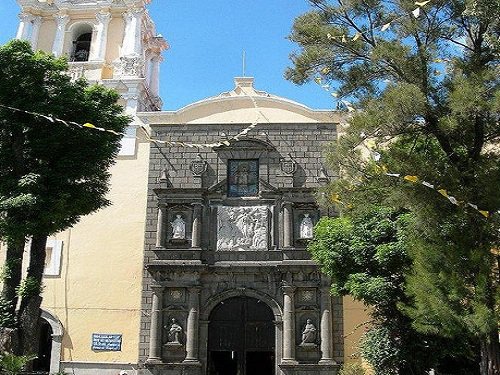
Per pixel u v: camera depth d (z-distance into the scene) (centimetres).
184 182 2923
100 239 2909
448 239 1562
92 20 3491
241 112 3091
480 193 1519
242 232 2823
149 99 3506
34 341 1870
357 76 1819
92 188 2073
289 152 2944
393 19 1738
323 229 2336
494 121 1614
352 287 2103
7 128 1948
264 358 2755
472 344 2217
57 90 1972
